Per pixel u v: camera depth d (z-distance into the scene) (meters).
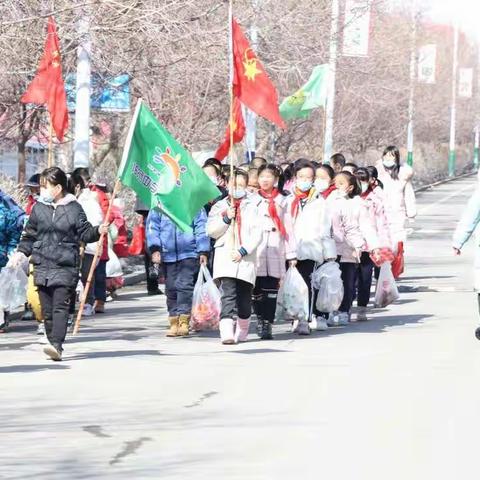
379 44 57.16
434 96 100.62
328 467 10.49
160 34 27.08
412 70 75.31
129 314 23.58
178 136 35.62
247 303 19.02
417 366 16.27
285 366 16.31
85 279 23.22
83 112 27.70
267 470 10.38
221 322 18.80
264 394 14.12
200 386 14.67
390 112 70.69
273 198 19.42
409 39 74.06
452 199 81.75
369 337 19.62
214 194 18.80
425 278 31.27
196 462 10.70
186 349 18.19
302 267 20.44
